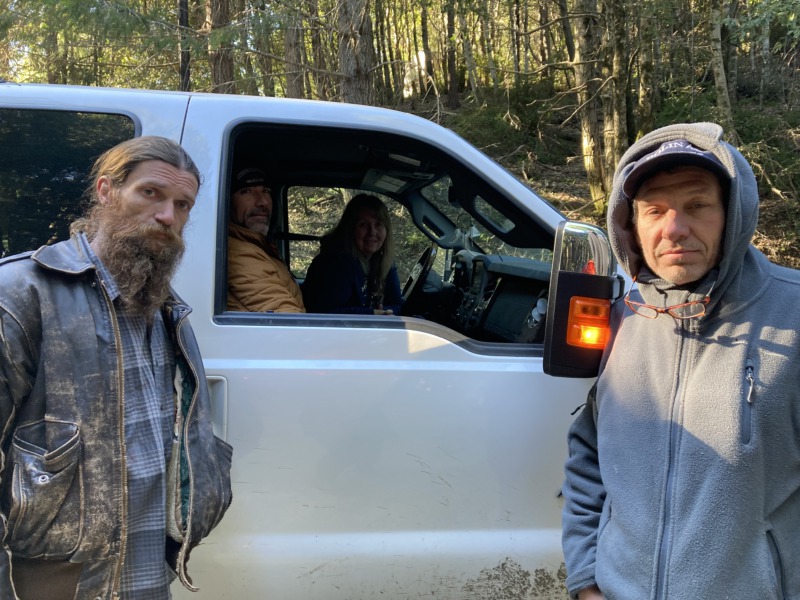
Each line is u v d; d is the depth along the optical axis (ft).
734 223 3.64
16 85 5.88
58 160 5.74
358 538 5.67
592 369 4.89
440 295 9.97
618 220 4.22
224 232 5.79
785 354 3.63
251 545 5.56
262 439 5.54
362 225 8.84
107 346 4.06
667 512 3.78
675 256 3.85
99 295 4.13
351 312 7.75
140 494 4.10
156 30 20.44
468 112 38.88
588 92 29.22
